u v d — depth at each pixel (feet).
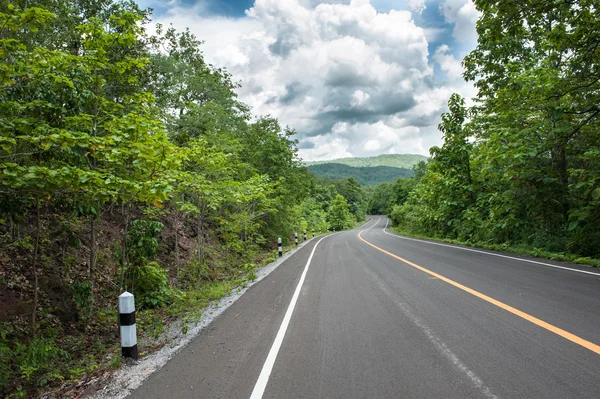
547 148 41.29
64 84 17.95
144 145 19.08
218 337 16.94
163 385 12.09
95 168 19.60
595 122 39.88
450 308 18.81
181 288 33.99
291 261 47.73
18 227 23.89
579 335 13.85
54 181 14.99
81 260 28.32
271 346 14.90
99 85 21.48
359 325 16.88
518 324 15.60
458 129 66.69
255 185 53.98
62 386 14.03
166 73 56.85
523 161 40.09
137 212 41.39
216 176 41.06
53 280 24.04
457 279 26.55
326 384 11.14
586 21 33.27
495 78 50.01
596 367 11.18
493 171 49.96
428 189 83.35
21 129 15.83
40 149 16.62
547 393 9.82
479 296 20.94
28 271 22.90
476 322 16.24
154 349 16.55
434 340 14.32
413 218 111.75
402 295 22.48
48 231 26.63
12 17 15.85
